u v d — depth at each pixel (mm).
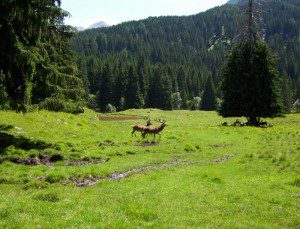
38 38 26656
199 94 188750
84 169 21484
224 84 57438
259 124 55312
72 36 30625
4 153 23281
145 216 12719
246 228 11609
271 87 54281
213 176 18672
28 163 22969
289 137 33188
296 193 15859
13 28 24625
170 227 11609
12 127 30297
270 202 14719
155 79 143875
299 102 159375
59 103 29688
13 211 12523
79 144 29531
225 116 57781
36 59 24531
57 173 19781
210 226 11711
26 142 26438
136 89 135625
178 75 191125
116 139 33531
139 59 174375
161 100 143625
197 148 31469
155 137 36438
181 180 18344
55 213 12539
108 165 23172
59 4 26297
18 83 25828
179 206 13914
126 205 13758
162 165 24203
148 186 17109
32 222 11547
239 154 27719
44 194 14602
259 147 30000
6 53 23797
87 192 16250
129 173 21297
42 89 27750
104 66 148500
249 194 15617
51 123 36000
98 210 12977
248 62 55312
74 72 36062
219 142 34781
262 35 56375
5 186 17297
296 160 22359
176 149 30406
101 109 140875
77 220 11875
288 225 12109
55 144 27500
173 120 68312
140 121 63094
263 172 20891
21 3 23500
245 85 54406
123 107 137250
